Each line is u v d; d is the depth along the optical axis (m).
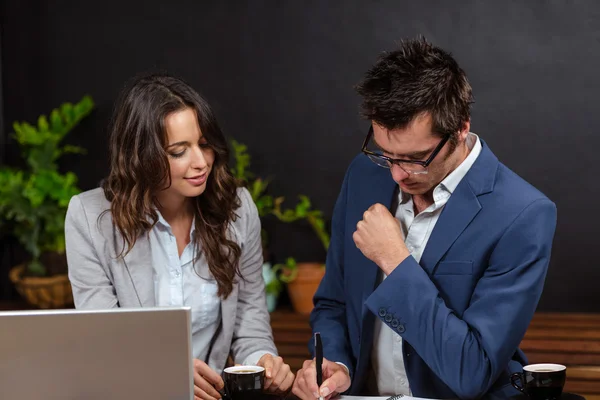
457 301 1.76
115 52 4.03
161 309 1.35
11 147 4.16
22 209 3.76
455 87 1.62
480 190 1.76
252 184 3.95
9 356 1.35
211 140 1.83
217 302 1.95
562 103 3.60
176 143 1.75
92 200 1.90
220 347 1.95
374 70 1.66
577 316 3.55
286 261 3.96
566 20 3.57
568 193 3.62
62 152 4.04
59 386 1.36
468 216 1.75
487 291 1.71
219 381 1.66
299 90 3.89
